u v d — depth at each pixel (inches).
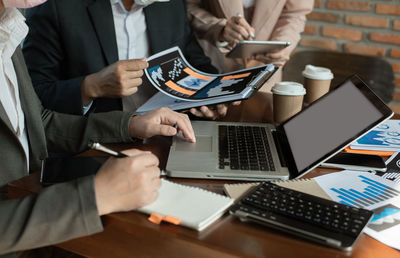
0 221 30.0
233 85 50.4
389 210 32.3
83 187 30.4
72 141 46.5
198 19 85.5
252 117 53.8
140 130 43.7
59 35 61.6
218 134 45.2
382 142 43.0
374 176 37.9
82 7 62.1
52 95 57.5
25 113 44.8
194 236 28.8
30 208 30.5
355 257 27.1
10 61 44.3
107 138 45.0
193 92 51.4
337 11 120.6
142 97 67.6
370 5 116.2
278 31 89.5
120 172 30.6
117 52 64.3
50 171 36.7
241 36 75.0
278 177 36.4
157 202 31.9
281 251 27.7
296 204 31.2
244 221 30.5
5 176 38.8
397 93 121.6
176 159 38.9
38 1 38.5
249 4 89.7
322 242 27.9
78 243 33.1
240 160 38.9
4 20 40.8
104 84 55.2
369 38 119.6
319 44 126.0
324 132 39.6
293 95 49.3
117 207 30.6
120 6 64.5
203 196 32.5
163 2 69.3
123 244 31.3
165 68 55.6
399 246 28.2
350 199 33.7
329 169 39.2
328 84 55.5
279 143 43.3
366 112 37.9
